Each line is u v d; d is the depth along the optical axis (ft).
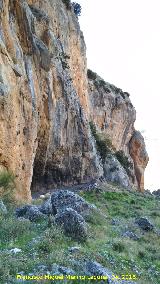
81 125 146.92
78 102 148.46
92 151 153.99
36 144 99.71
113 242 50.39
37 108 103.86
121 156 233.14
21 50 91.76
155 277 42.39
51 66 121.49
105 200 108.06
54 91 124.26
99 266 34.71
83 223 49.01
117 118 255.29
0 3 80.94
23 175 85.20
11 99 77.56
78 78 177.17
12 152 76.38
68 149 134.92
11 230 45.01
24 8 98.58
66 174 134.10
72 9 182.91
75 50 176.35
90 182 145.07
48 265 34.32
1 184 68.64
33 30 109.81
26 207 57.26
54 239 43.52
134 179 241.96
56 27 150.41
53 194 64.39
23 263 33.76
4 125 73.77
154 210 101.65
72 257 37.86
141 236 61.31
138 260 47.47
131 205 106.11
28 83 92.73
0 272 30.53
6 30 84.48
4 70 76.54
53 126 120.47
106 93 244.22
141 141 278.05
